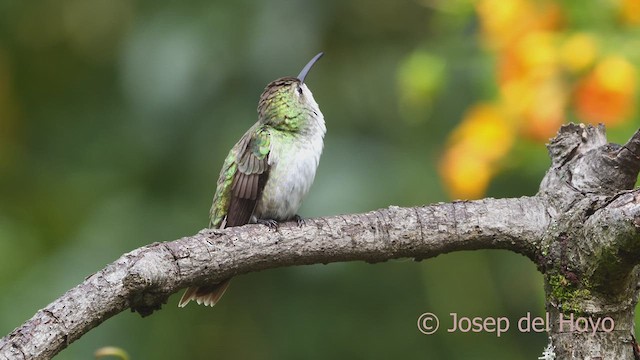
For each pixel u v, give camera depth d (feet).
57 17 42.73
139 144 38.93
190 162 38.04
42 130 42.01
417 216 19.67
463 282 37.29
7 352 16.79
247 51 37.86
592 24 26.84
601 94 25.46
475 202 19.92
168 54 37.65
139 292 17.76
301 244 19.21
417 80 28.89
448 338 37.06
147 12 39.70
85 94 42.01
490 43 27.48
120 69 39.40
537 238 19.66
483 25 27.68
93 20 42.50
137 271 17.62
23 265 38.88
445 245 19.71
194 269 18.45
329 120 38.40
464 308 37.27
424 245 19.66
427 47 29.63
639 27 26.58
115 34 42.27
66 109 41.98
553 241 19.39
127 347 36.68
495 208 19.80
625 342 19.03
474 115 27.14
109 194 39.22
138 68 37.76
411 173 36.52
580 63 25.99
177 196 37.91
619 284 18.65
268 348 37.65
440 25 30.58
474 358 36.86
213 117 37.78
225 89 37.88
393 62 39.32
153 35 38.14
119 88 40.40
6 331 35.65
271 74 37.81
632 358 19.07
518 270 37.06
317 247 19.29
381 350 37.27
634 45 26.25
